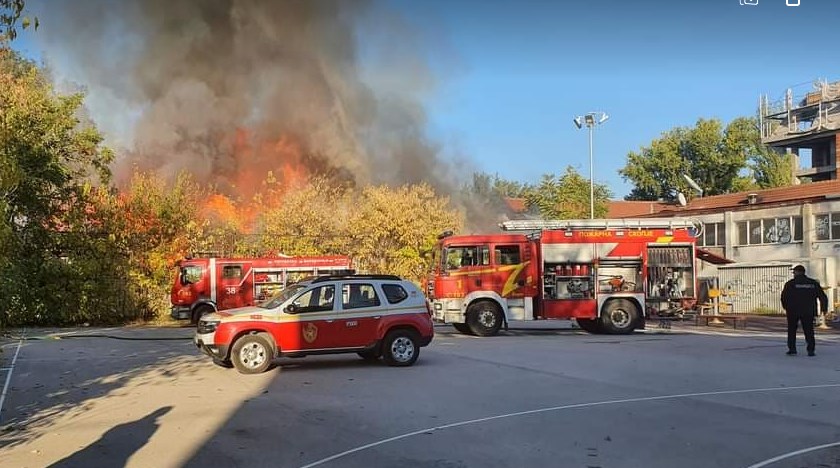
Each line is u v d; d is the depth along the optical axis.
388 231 32.94
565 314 19.52
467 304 19.27
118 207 27.34
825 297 13.73
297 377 11.15
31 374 11.72
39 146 23.67
